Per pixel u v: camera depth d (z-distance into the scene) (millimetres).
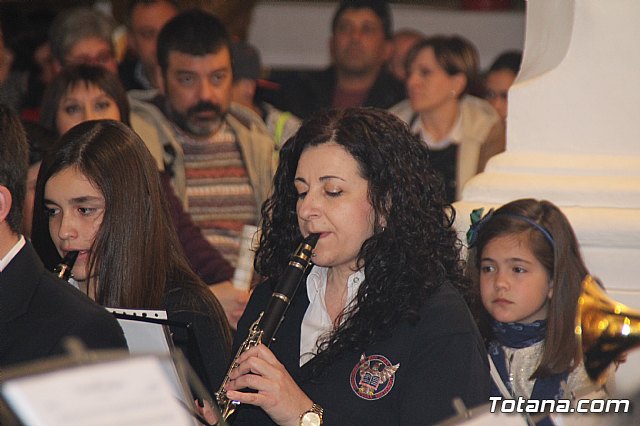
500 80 13461
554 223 7164
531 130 8453
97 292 6691
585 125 8344
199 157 10836
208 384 5668
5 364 5086
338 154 5836
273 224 6445
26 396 3197
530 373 7027
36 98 13367
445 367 5527
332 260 5891
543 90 8406
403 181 5852
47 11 14336
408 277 5785
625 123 8289
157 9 12758
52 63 12633
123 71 13227
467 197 8438
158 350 5656
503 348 7145
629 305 7809
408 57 12570
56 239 6824
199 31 10758
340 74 13812
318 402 5719
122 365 3373
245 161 11016
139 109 10922
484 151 12430
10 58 13500
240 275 9531
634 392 4848
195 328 6605
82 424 3215
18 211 5352
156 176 6883
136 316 5629
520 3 15711
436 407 5441
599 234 7793
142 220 6680
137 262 6629
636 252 7797
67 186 6621
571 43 8375
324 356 5781
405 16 15312
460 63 12320
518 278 7133
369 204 5852
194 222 10680
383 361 5707
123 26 13648
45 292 5305
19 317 5188
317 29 15266
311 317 6109
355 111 6012
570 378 6918
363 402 5672
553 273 7074
